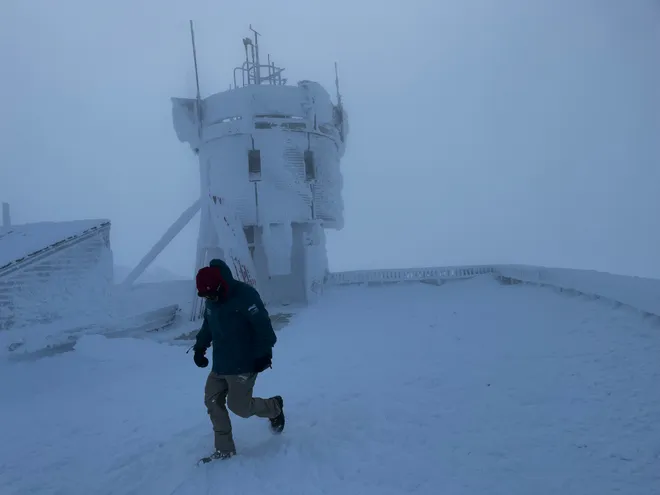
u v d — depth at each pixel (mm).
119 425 5867
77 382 8484
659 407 4645
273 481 3701
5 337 10188
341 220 21734
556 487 3309
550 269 15758
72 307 11727
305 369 7723
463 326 10477
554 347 7625
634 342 7363
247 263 18141
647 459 3619
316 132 19906
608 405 4820
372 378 6719
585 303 11562
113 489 4016
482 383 5996
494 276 21328
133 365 9406
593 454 3777
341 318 13859
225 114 19328
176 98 20000
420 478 3590
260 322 4043
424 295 18203
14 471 4715
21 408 7031
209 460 4180
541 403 5059
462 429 4512
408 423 4781
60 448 5262
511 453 3906
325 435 4574
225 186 19250
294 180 19344
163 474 4121
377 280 22047
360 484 3561
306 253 19188
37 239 11812
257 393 6438
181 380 8031
